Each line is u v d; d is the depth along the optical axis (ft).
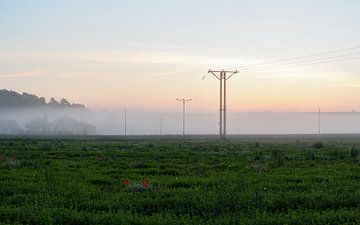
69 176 81.05
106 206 53.52
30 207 51.47
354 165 102.32
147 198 57.26
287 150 163.53
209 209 51.65
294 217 47.50
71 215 48.21
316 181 75.25
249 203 53.21
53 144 210.59
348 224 45.65
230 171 91.35
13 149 160.97
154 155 136.67
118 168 98.73
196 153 146.72
